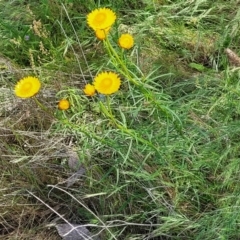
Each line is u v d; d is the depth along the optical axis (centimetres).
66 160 121
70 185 118
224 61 135
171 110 108
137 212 112
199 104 123
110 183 116
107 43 102
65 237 114
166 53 138
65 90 131
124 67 104
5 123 130
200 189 112
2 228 119
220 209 106
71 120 126
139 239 110
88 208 113
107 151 118
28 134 126
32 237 117
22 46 145
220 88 125
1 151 125
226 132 115
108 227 111
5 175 123
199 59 139
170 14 145
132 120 121
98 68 136
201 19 144
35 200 120
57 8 150
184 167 111
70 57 143
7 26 147
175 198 110
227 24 141
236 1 146
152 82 126
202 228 107
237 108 118
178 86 130
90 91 108
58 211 119
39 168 121
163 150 110
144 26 142
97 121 123
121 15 149
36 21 144
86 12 151
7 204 119
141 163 110
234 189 111
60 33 148
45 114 129
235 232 105
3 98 134
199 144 117
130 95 126
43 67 139
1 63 140
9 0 154
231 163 110
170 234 109
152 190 111
